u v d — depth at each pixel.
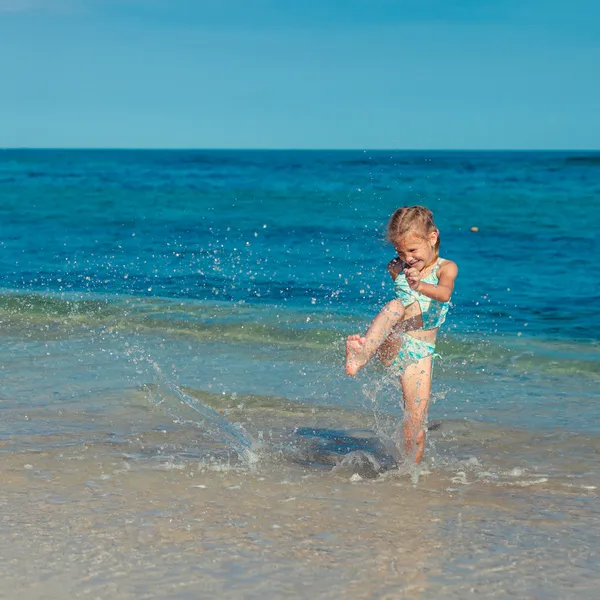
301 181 41.41
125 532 2.98
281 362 6.47
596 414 5.04
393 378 4.27
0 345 6.94
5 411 4.92
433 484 3.69
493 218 23.41
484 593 2.52
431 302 4.01
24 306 8.70
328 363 6.45
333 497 3.46
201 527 3.05
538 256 15.51
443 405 5.30
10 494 3.40
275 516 3.19
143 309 8.62
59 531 2.98
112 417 4.84
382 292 10.61
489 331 8.08
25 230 19.86
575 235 19.19
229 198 31.22
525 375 6.16
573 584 2.58
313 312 8.73
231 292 10.43
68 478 3.65
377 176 43.75
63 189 35.69
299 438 4.55
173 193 33.56
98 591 2.49
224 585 2.54
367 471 3.94
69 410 4.97
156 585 2.54
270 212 25.81
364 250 15.67
